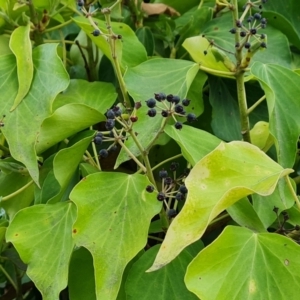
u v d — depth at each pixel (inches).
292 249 11.1
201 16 18.7
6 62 15.2
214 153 11.4
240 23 14.3
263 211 13.2
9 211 15.4
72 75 19.3
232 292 10.7
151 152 16.7
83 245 11.4
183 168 16.8
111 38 14.1
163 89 14.8
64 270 12.0
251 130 15.5
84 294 12.9
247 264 11.0
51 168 15.0
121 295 12.7
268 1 20.0
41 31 16.9
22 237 12.6
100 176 12.4
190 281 10.6
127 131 12.2
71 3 17.6
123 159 13.3
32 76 14.3
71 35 21.4
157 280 12.2
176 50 18.9
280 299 10.7
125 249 11.4
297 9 20.1
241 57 14.6
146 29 18.8
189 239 10.3
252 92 17.7
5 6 16.6
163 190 12.6
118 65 14.5
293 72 14.3
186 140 13.4
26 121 13.7
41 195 14.3
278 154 13.3
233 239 11.2
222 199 10.3
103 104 15.6
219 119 16.8
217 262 10.9
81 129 14.3
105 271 11.2
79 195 12.0
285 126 13.6
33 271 12.2
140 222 11.7
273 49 18.0
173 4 20.4
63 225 12.8
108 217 11.8
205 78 16.5
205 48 16.2
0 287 22.1
